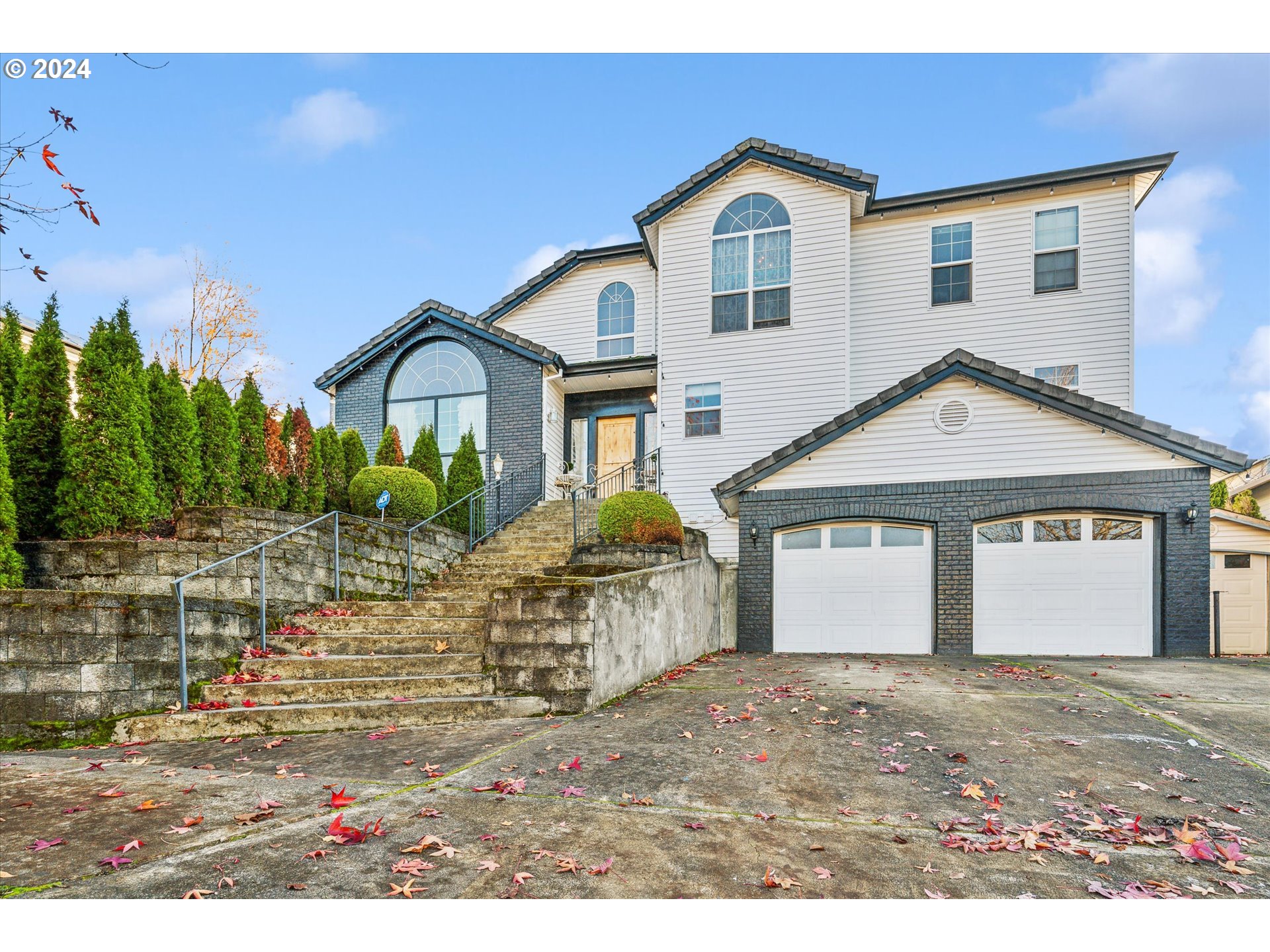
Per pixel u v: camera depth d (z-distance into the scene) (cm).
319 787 437
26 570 678
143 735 562
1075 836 368
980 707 661
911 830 374
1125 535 1041
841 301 1419
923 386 1134
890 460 1154
